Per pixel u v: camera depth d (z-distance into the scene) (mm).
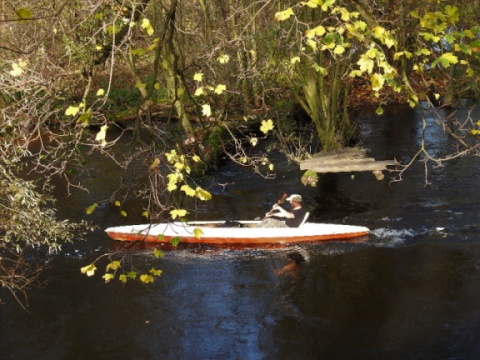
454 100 21281
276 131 17516
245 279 8859
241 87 17031
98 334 7430
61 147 4387
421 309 7703
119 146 16938
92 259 9555
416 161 14883
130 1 4145
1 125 4535
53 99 4453
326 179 13930
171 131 4316
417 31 3936
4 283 7934
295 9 11531
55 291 8508
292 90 15727
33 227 7160
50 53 6020
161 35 3854
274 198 12719
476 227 10312
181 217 3918
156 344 7176
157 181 3926
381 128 19016
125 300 8258
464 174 13453
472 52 3482
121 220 11219
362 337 7145
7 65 5613
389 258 9305
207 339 7254
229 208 12125
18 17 2820
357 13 3738
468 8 13203
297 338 7207
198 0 14930
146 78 21062
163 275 9023
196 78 4211
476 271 8680
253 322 7621
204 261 9547
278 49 12836
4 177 6520
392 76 3320
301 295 8297
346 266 9141
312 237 10164
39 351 7070
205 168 14164
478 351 6699
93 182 13625
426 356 6664
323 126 15508
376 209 11609
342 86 17516
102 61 4145
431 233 10172
